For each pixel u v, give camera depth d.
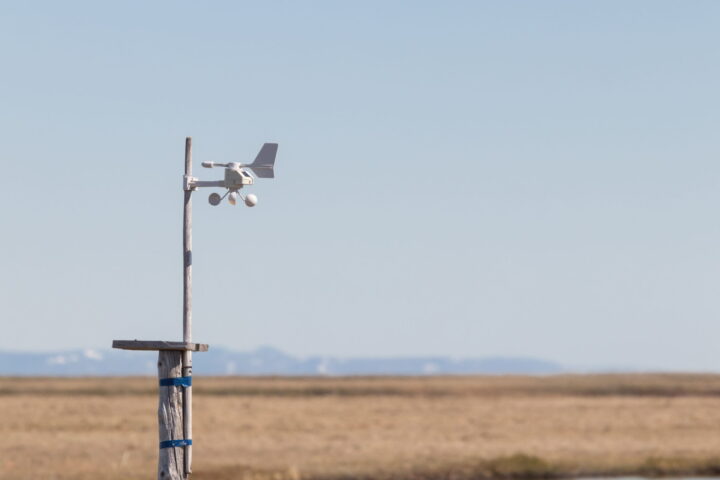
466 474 166.75
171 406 58.31
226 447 199.75
